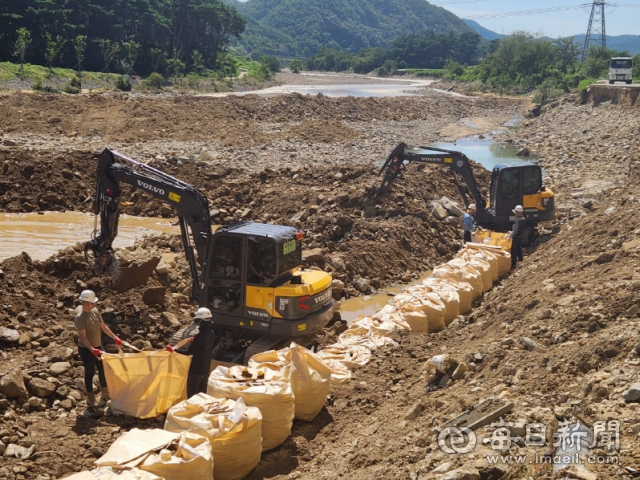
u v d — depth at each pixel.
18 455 8.94
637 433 6.80
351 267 19.16
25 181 25.62
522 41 118.25
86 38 97.31
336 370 11.52
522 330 11.30
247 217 24.72
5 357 11.70
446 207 24.53
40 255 19.31
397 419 9.41
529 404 8.15
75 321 10.46
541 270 16.61
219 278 12.69
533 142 50.00
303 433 9.75
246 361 12.19
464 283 15.80
